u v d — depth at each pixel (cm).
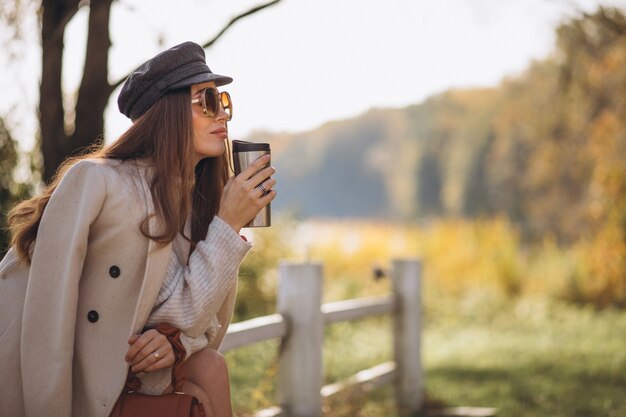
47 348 209
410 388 599
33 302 209
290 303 444
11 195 396
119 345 214
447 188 6338
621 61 1032
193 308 216
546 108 1598
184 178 224
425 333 1114
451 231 1623
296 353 443
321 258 1362
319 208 12244
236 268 221
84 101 371
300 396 441
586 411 597
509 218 3559
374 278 637
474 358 862
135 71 230
